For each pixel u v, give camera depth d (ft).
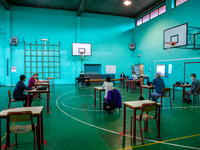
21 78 15.79
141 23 46.62
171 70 33.94
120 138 10.01
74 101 21.22
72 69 44.14
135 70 49.39
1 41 38.42
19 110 8.79
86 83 40.27
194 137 10.16
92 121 13.29
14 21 39.22
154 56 39.68
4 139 9.78
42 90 15.79
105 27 46.70
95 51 45.91
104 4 39.83
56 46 42.47
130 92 29.14
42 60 41.29
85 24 44.65
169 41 28.17
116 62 48.16
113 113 15.70
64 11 42.86
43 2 38.32
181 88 31.50
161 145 9.07
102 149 8.58
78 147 8.80
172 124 12.58
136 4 39.68
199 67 27.35
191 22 29.09
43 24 41.32
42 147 8.79
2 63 38.83
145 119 9.73
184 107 18.03
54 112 16.01
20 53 39.93
